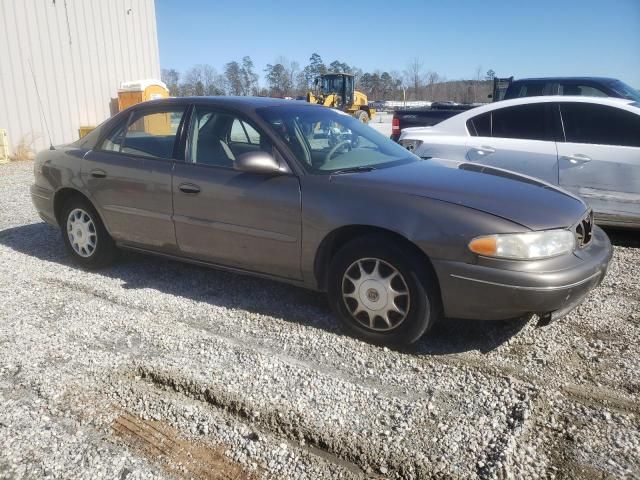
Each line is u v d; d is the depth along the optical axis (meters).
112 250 4.96
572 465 2.42
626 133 5.80
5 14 12.66
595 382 3.09
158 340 3.57
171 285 4.62
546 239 3.15
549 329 3.76
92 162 4.80
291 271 3.83
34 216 7.41
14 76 12.98
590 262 3.31
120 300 4.28
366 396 2.92
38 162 5.36
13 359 3.32
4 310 4.07
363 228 3.52
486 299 3.16
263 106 4.21
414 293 3.33
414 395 2.95
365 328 3.55
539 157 6.07
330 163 3.90
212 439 2.61
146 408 2.85
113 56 15.53
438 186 3.51
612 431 2.64
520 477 2.34
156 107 4.60
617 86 8.30
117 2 15.55
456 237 3.16
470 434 2.61
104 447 2.55
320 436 2.59
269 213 3.78
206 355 3.36
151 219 4.44
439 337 3.65
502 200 3.35
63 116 14.17
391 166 4.05
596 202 5.83
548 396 2.93
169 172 4.29
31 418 2.76
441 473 2.37
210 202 4.06
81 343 3.53
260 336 3.66
